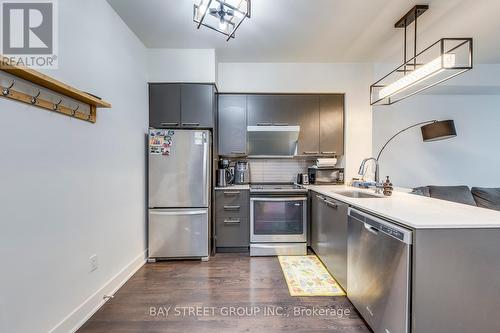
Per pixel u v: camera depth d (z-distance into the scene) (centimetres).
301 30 244
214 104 297
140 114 265
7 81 115
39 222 134
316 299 198
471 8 205
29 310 127
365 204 174
